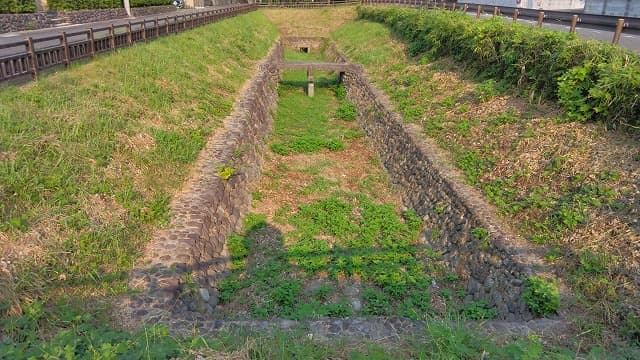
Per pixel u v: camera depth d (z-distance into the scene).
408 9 22.33
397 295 6.87
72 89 8.78
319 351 4.21
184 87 11.92
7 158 6.06
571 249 5.95
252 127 12.18
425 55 15.99
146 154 7.97
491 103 10.46
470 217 7.36
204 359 3.86
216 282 6.78
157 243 6.26
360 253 7.99
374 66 18.77
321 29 35.12
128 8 27.20
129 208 6.56
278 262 7.67
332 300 6.84
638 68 7.39
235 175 9.15
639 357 4.39
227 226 8.05
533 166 7.76
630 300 5.08
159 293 5.28
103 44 11.90
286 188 10.54
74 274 5.24
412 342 4.45
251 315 6.22
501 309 5.94
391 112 12.92
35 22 19.34
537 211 6.84
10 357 3.69
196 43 16.61
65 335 4.14
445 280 7.23
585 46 8.52
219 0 50.34
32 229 5.40
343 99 19.19
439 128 10.79
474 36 12.60
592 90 7.66
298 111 17.28
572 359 4.25
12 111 7.04
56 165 6.35
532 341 4.39
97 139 7.32
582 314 5.14
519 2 23.05
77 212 5.95
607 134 7.50
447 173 8.81
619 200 6.23
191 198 7.50
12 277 4.79
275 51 24.80
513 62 10.59
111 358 3.63
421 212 9.09
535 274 5.77
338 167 12.00
